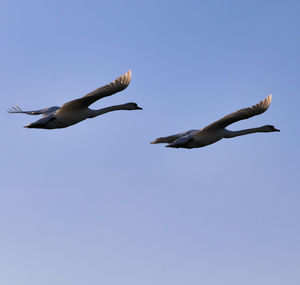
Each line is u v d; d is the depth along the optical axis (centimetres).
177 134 2712
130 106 2736
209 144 2555
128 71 2220
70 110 2427
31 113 2641
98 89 2250
